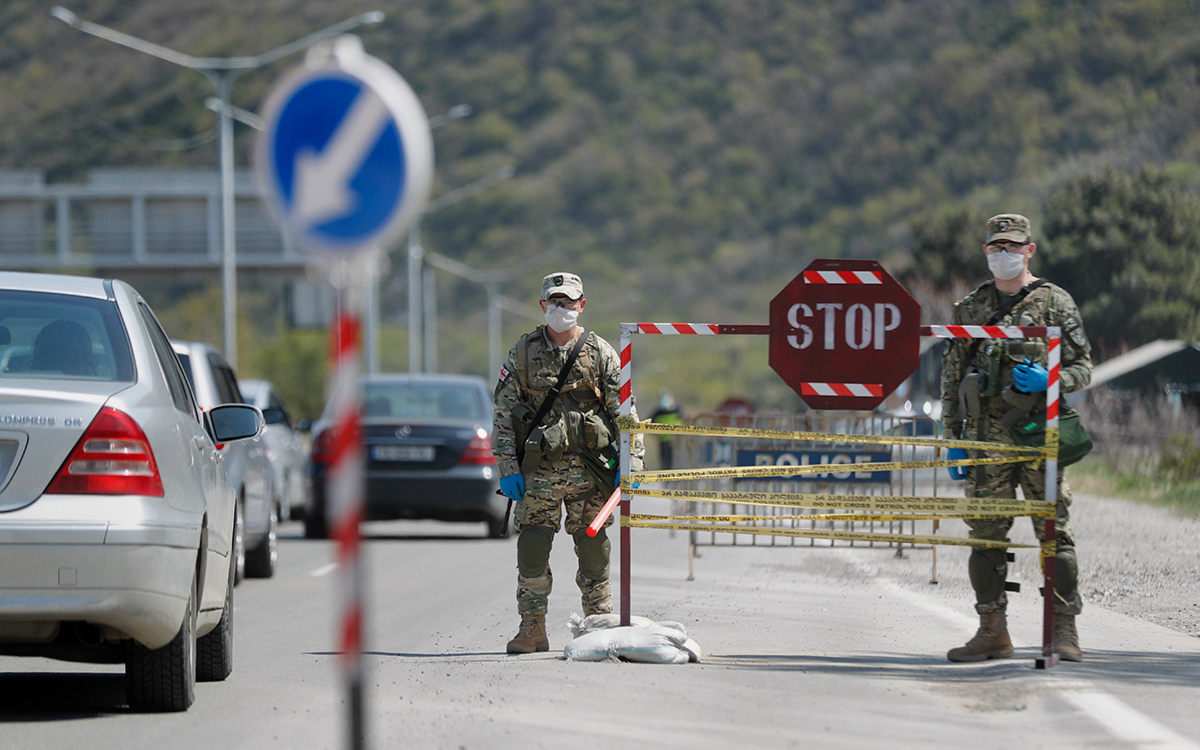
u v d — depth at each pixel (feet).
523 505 118.11
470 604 157.17
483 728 89.66
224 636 108.78
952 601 154.81
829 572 185.37
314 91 63.21
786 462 181.57
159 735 89.76
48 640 89.86
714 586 169.78
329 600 166.81
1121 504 304.91
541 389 116.47
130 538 88.22
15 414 88.48
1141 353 588.91
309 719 94.53
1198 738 85.81
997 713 93.20
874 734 87.71
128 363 95.96
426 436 241.55
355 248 63.41
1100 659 113.60
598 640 114.21
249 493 184.75
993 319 112.47
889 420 179.63
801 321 115.55
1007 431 111.55
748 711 94.12
